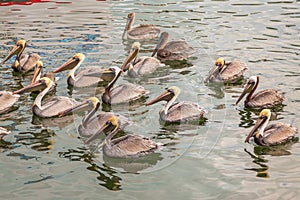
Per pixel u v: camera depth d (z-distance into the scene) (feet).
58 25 56.13
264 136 32.91
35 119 36.76
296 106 37.96
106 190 27.30
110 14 59.93
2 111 37.96
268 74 43.45
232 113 37.22
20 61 46.29
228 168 29.58
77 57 43.52
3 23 56.70
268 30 53.88
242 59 46.32
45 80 39.63
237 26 55.16
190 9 61.72
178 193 26.91
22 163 30.19
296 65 45.11
